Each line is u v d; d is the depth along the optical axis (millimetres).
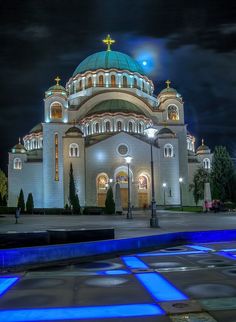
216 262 12930
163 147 78875
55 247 13273
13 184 82500
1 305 7926
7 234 14422
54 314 7297
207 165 90938
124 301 8094
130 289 9141
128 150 78000
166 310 7363
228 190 66000
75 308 7660
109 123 81375
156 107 91812
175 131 86438
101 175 77062
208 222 31078
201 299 8102
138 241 16297
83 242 14711
